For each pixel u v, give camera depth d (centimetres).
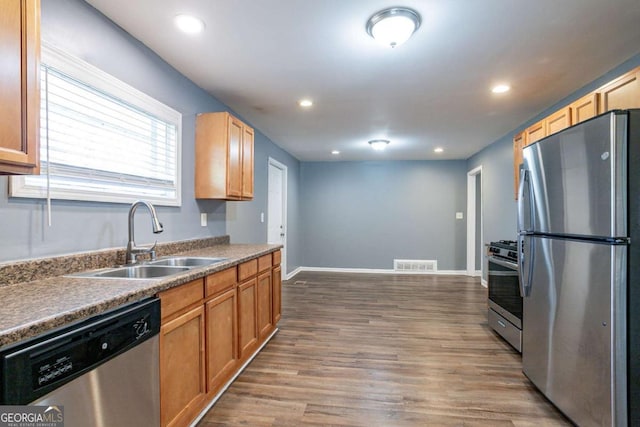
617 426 142
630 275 141
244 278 232
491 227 482
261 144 437
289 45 207
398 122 381
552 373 185
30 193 139
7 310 97
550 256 186
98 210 177
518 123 380
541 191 194
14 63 100
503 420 176
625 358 142
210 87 276
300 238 658
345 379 220
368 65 234
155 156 224
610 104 198
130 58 195
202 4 166
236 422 173
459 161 619
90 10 167
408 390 206
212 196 266
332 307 391
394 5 165
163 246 226
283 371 230
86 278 145
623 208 141
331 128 407
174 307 148
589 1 161
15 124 101
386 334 303
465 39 197
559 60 225
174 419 149
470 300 425
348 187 648
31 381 85
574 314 167
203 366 176
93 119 174
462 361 247
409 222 632
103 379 108
